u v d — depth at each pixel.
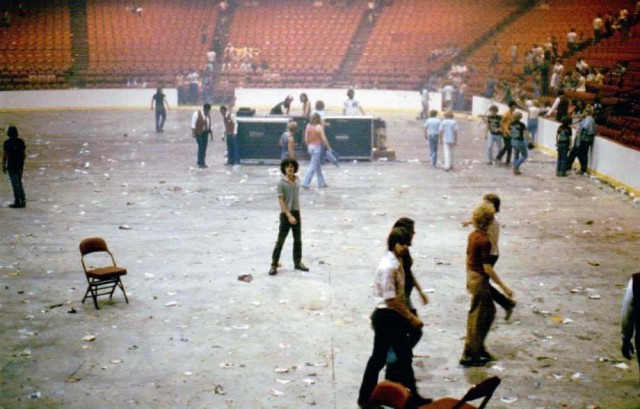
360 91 44.59
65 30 47.34
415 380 8.00
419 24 47.47
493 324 10.14
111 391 8.15
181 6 49.75
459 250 13.80
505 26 45.44
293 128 19.56
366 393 7.68
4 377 8.50
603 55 33.44
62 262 13.05
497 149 27.52
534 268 12.75
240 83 45.91
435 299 11.12
